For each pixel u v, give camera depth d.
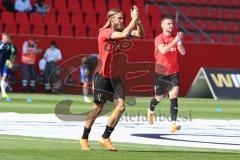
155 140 41.47
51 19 110.62
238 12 124.62
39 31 108.75
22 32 107.75
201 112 70.75
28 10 110.12
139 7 118.38
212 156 33.47
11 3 109.69
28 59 98.75
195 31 119.38
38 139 40.16
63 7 112.69
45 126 49.22
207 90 100.44
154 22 116.69
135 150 35.59
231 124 56.06
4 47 82.69
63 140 39.91
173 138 42.97
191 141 41.47
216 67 107.00
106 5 116.19
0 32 106.44
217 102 90.94
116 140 41.00
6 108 67.81
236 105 85.56
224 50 107.44
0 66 83.31
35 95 92.94
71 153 33.44
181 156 33.16
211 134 46.66
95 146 37.22
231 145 39.75
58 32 109.94
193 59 105.75
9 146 36.09
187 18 120.25
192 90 101.62
